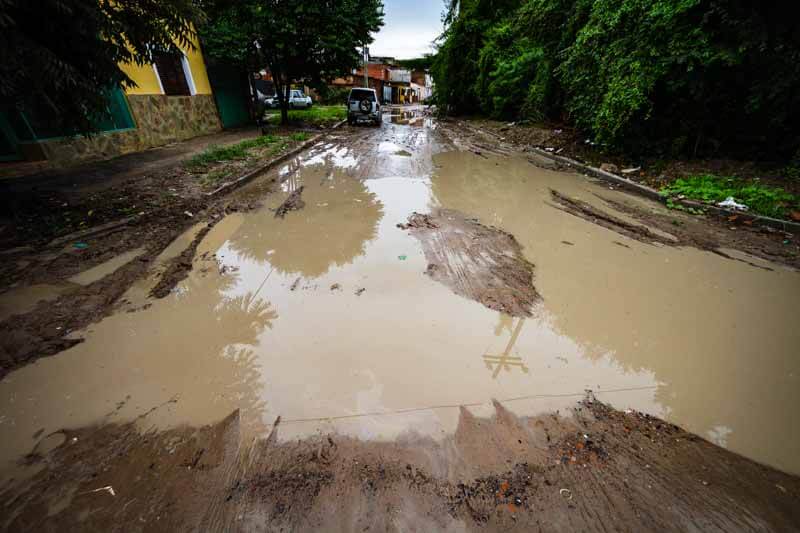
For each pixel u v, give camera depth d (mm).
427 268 3832
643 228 5031
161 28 4844
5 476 1772
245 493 1697
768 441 2018
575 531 1555
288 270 3791
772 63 5820
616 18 7137
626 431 2072
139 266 3762
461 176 7750
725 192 5758
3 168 6211
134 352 2615
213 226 4855
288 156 9320
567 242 4547
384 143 12086
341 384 2361
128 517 1592
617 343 2807
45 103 4184
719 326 3012
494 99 16969
